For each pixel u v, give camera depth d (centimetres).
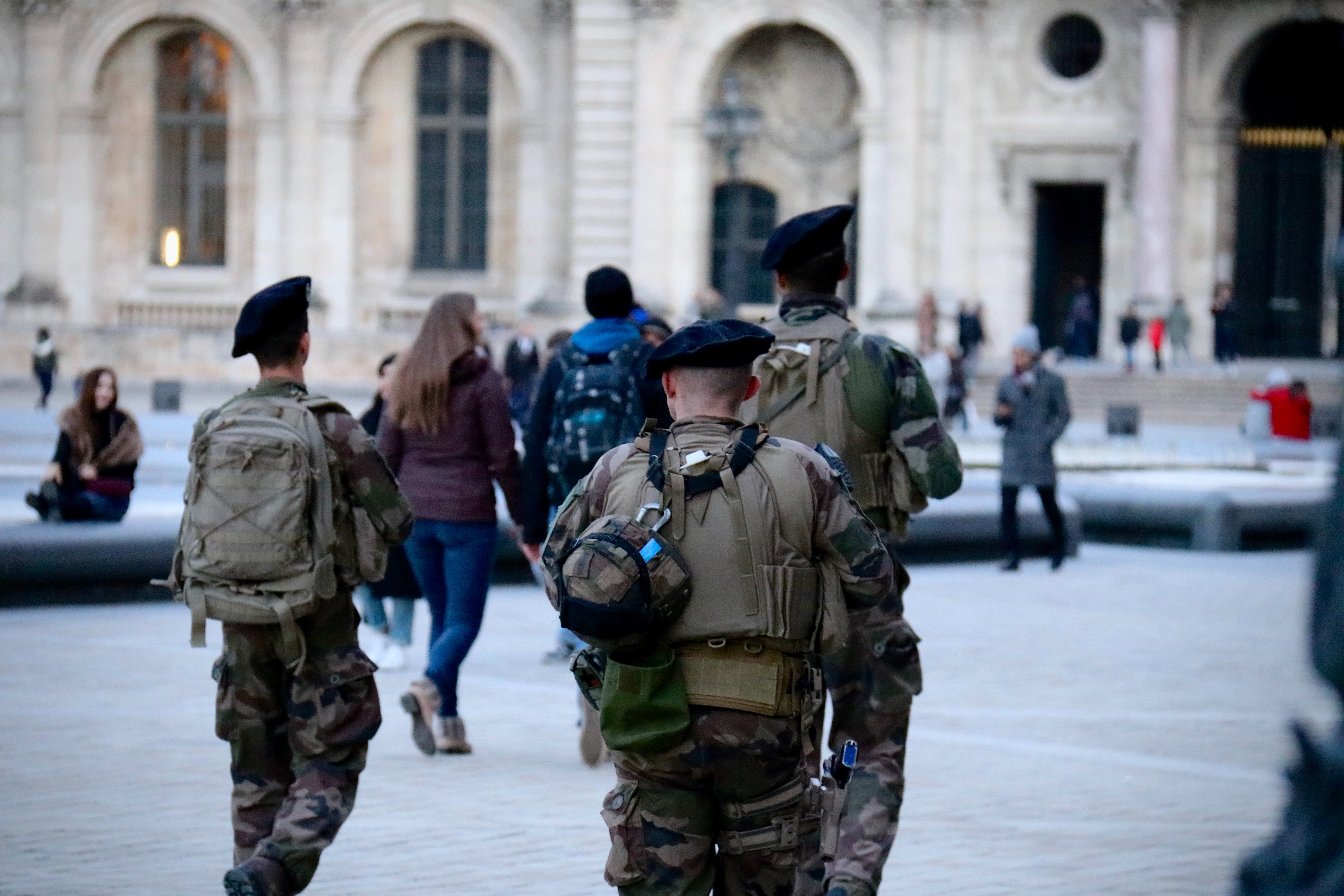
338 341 6750
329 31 6931
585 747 1378
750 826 736
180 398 5644
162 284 7156
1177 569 2731
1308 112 6341
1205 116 6250
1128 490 3070
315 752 942
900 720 940
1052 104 6356
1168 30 6138
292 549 921
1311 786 300
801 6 6456
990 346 6450
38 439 4603
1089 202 6638
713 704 722
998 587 2500
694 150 6594
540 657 1906
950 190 6400
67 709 1573
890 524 1005
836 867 891
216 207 7175
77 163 7075
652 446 754
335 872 1091
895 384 988
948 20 6353
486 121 7025
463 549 1414
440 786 1323
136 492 3281
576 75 6662
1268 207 6344
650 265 6612
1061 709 1638
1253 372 5872
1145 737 1516
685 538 731
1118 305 6353
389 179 7062
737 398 769
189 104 7131
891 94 6388
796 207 6706
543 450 1437
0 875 1065
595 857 1131
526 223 6894
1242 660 1911
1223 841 1180
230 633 945
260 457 924
